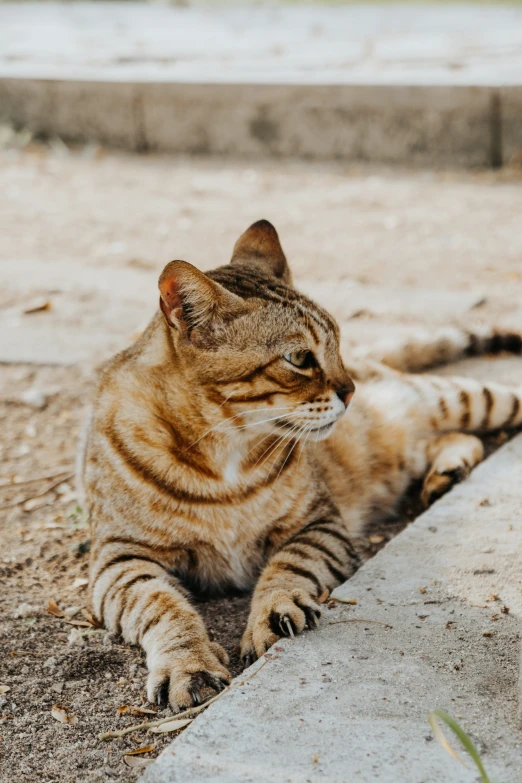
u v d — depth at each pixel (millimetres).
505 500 1472
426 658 1300
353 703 1264
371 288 1938
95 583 1403
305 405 1399
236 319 1385
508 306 1864
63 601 1430
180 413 1397
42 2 4512
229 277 1426
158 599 1365
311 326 1402
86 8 4332
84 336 1840
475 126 2549
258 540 1433
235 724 1251
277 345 1387
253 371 1384
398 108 2604
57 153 2877
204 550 1422
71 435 1664
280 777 1215
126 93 2834
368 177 2596
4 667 1355
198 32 3678
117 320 1878
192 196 2516
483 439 1618
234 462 1408
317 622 1338
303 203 2426
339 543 1427
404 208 2352
